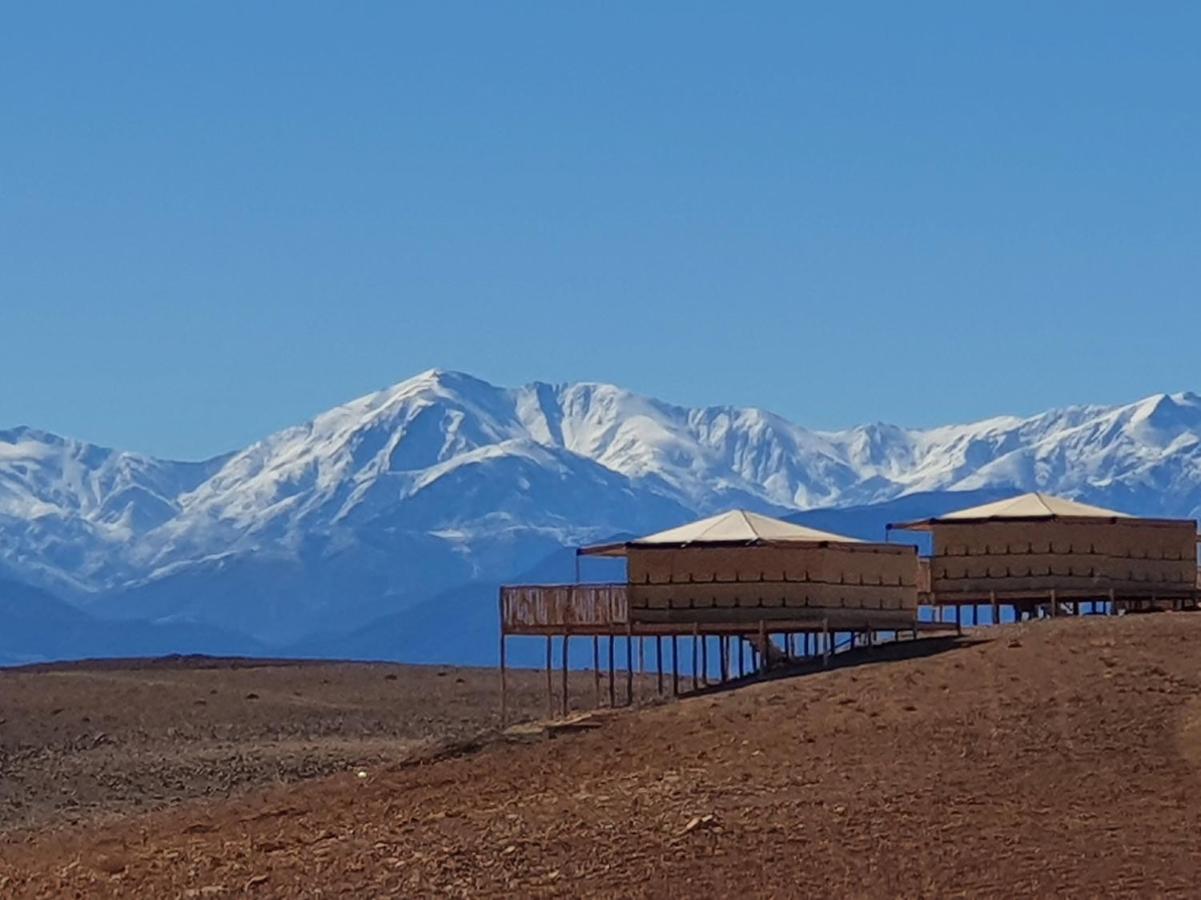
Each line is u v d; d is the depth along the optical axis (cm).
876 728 6800
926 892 5212
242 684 11994
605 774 6800
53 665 15250
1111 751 6312
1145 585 9081
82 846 6844
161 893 5734
